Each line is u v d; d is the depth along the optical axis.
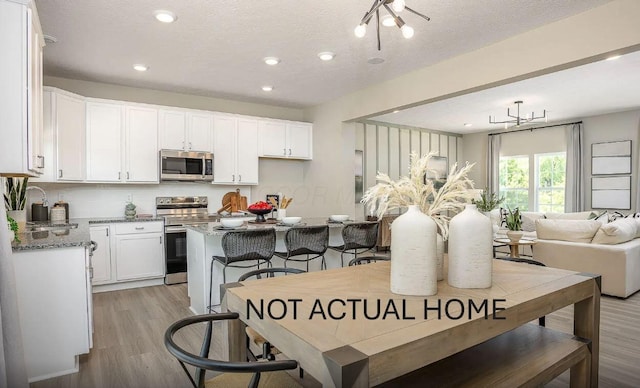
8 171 2.02
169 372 2.48
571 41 2.97
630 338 3.01
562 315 3.51
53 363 2.42
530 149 8.09
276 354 2.03
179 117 5.01
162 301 4.04
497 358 1.74
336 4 2.78
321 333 1.24
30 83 2.08
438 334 1.25
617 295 4.14
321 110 5.88
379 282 1.88
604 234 4.38
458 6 2.80
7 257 1.85
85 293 2.53
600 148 7.06
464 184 1.83
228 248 3.13
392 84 4.56
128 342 2.96
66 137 4.13
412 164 1.89
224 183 5.36
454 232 1.73
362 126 7.45
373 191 1.84
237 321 1.74
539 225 4.93
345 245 3.78
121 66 4.10
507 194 8.54
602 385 2.30
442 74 3.96
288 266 3.94
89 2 2.73
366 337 1.21
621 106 6.29
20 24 2.05
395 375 1.14
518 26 3.14
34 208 4.20
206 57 3.84
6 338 1.84
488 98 5.70
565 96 5.55
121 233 4.48
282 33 3.27
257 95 5.36
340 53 3.74
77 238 2.69
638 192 6.58
